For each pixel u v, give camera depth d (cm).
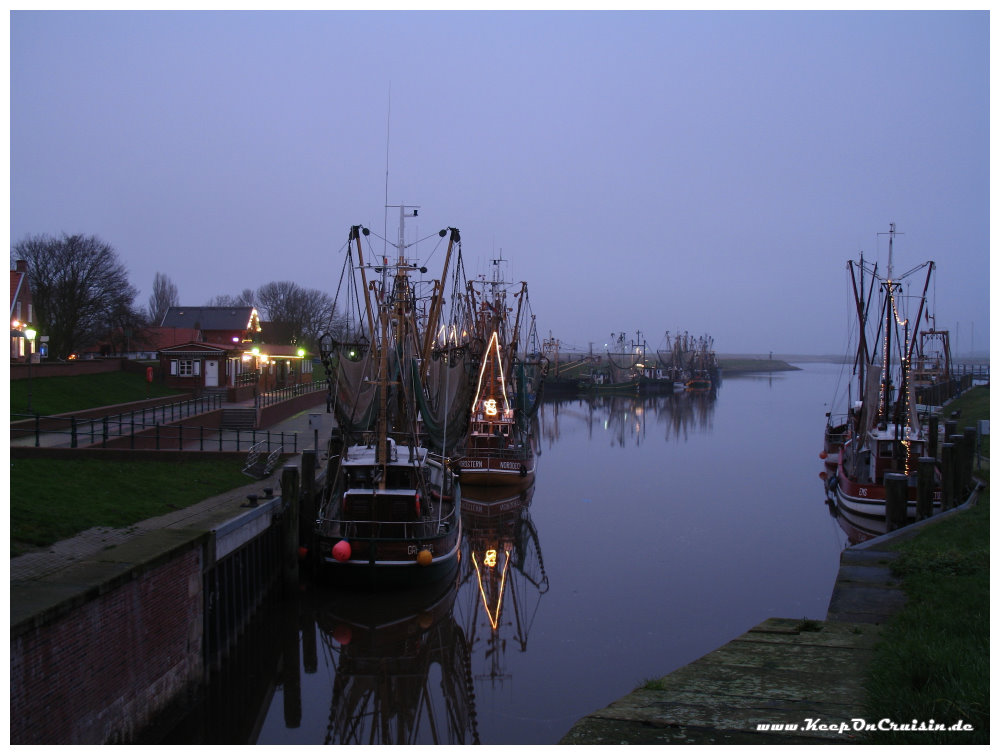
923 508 2856
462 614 2242
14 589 1217
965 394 7975
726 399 12875
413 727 1602
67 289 6725
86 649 1216
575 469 5078
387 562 2241
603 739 1013
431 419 2972
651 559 2805
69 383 4447
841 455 3962
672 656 1903
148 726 1398
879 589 1758
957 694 974
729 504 3844
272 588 2195
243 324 8788
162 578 1464
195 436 3709
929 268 4044
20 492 1812
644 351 17325
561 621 2156
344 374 2819
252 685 1838
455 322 4112
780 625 1545
